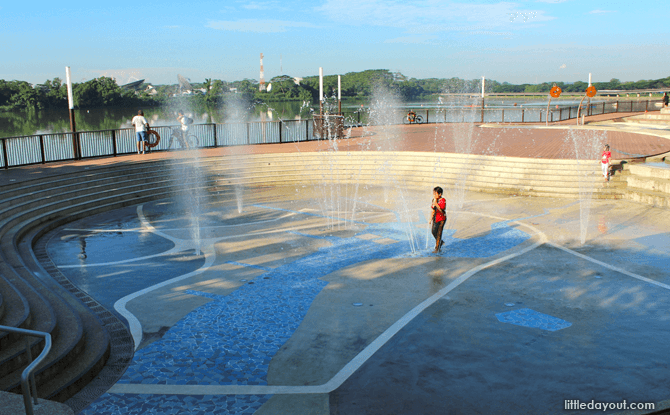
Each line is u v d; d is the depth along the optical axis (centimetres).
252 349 703
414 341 719
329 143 2742
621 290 902
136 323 793
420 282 969
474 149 2327
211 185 2048
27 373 419
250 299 893
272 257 1147
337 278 1001
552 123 3738
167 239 1306
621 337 716
